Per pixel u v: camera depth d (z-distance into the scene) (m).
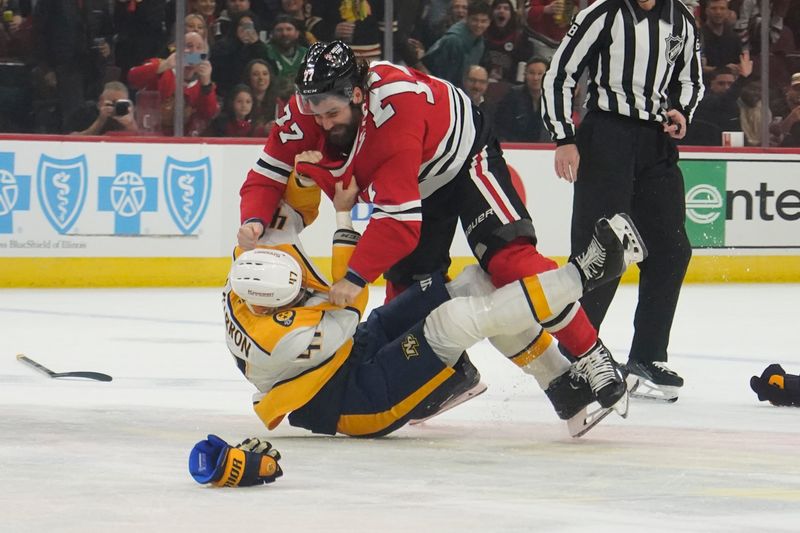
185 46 34.97
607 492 10.44
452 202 13.66
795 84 38.66
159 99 34.97
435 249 14.19
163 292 32.47
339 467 11.50
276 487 10.55
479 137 13.62
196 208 34.25
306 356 12.54
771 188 37.81
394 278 14.55
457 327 12.57
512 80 37.31
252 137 35.59
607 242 12.24
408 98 12.67
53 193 33.19
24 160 32.94
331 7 35.94
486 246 13.37
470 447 12.74
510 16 36.97
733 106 38.25
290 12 35.59
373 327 13.27
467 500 10.06
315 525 9.15
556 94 17.22
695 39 17.48
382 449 12.53
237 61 35.34
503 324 12.53
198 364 19.83
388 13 36.31
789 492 10.46
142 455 12.08
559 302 12.47
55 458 11.89
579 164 17.33
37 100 34.38
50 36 34.25
